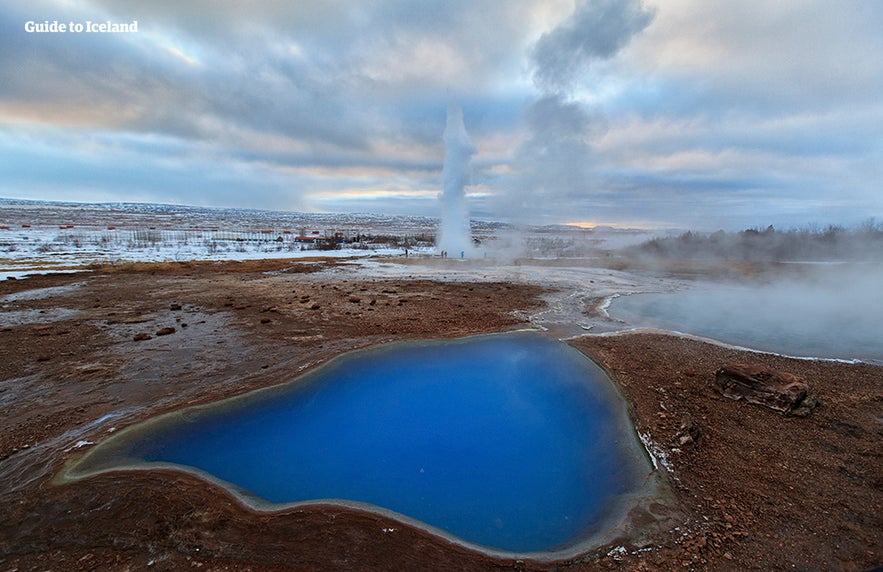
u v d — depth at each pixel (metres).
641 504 2.76
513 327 6.92
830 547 2.38
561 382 4.80
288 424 3.87
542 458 3.53
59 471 2.92
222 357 5.32
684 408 4.03
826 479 2.99
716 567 2.26
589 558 2.35
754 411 4.00
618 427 3.76
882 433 3.58
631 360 5.31
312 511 2.65
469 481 3.24
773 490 2.88
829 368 5.12
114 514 2.54
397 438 3.79
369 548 2.36
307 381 4.58
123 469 2.96
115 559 2.23
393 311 8.10
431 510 2.90
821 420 3.83
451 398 4.52
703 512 2.68
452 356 5.53
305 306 8.43
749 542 2.43
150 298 9.11
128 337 6.19
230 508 2.65
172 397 4.14
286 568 2.20
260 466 3.29
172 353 5.48
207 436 3.55
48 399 4.10
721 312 8.27
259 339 6.12
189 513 2.57
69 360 5.18
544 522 2.80
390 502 2.97
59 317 7.35
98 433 3.42
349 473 3.28
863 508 2.69
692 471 3.10
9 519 2.48
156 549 2.29
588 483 3.16
